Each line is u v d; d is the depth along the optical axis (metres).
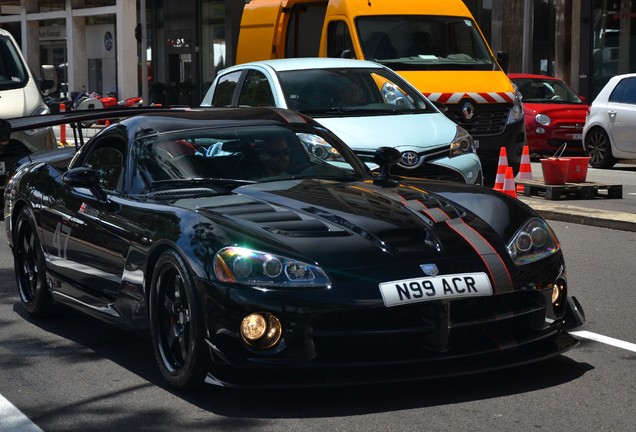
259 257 4.98
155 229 5.52
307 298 4.89
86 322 7.28
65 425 4.93
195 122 6.62
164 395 5.35
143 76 35.62
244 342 4.93
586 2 27.52
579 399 5.07
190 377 5.18
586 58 27.64
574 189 13.70
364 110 11.01
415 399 5.12
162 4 38.94
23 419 5.05
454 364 5.08
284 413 4.96
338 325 4.95
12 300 8.12
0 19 46.62
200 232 5.22
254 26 16.72
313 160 6.45
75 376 5.81
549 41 30.83
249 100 11.64
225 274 4.98
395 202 5.69
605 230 11.18
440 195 5.94
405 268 5.04
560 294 5.56
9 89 13.62
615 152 18.70
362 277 4.96
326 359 4.97
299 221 5.33
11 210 7.61
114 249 5.97
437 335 5.02
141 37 35.62
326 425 4.77
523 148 14.58
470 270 5.12
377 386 5.34
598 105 19.02
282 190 5.91
